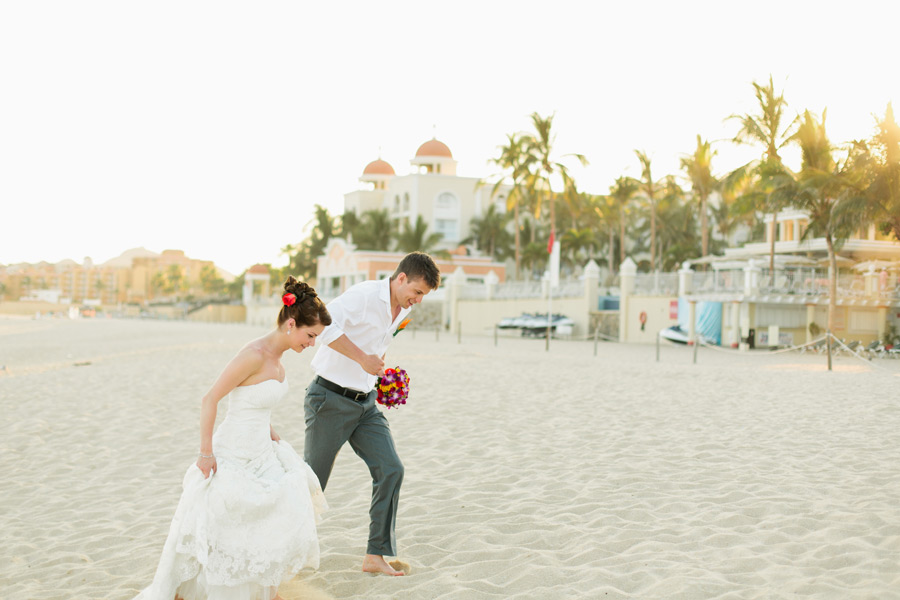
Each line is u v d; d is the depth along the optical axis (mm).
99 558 5055
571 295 40094
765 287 30953
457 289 50031
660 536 5000
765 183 28828
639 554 4672
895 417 9586
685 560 4539
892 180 25625
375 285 4582
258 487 3832
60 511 6156
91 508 6227
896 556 4449
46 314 113625
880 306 32438
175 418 10477
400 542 5137
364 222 73062
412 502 6066
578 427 9320
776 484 6242
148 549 5113
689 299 32750
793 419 9578
